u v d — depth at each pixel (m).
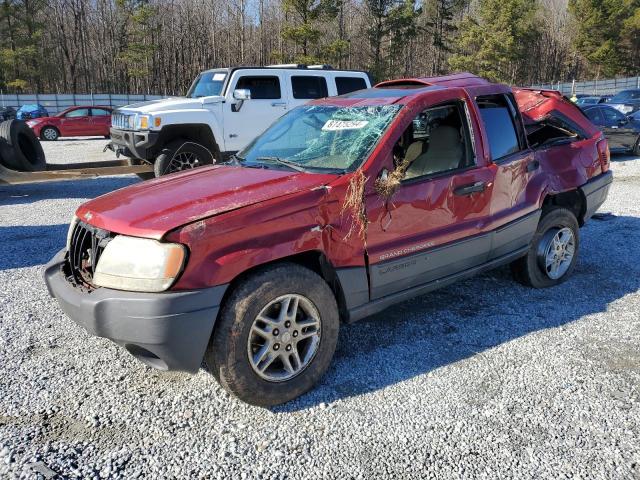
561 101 5.21
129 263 2.82
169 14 60.09
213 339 2.92
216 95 9.96
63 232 7.15
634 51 65.25
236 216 2.90
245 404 3.18
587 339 3.95
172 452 2.75
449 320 4.31
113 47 59.22
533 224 4.54
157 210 3.02
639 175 11.88
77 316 2.95
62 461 2.65
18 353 3.78
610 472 2.59
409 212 3.56
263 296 2.95
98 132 24.05
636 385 3.33
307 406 3.15
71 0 56.84
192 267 2.77
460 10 61.59
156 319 2.71
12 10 48.88
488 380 3.41
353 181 3.30
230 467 2.64
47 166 9.24
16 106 41.34
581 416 3.02
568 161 4.92
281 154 3.92
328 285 3.31
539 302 4.65
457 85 4.19
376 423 2.98
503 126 4.42
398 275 3.57
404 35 52.91
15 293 4.92
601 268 5.52
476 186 3.94
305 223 3.10
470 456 2.71
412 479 2.55
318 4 39.91
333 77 10.82
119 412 3.09
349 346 3.89
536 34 62.09
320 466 2.64
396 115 3.65
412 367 3.59
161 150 9.20
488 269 4.29
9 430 2.90
